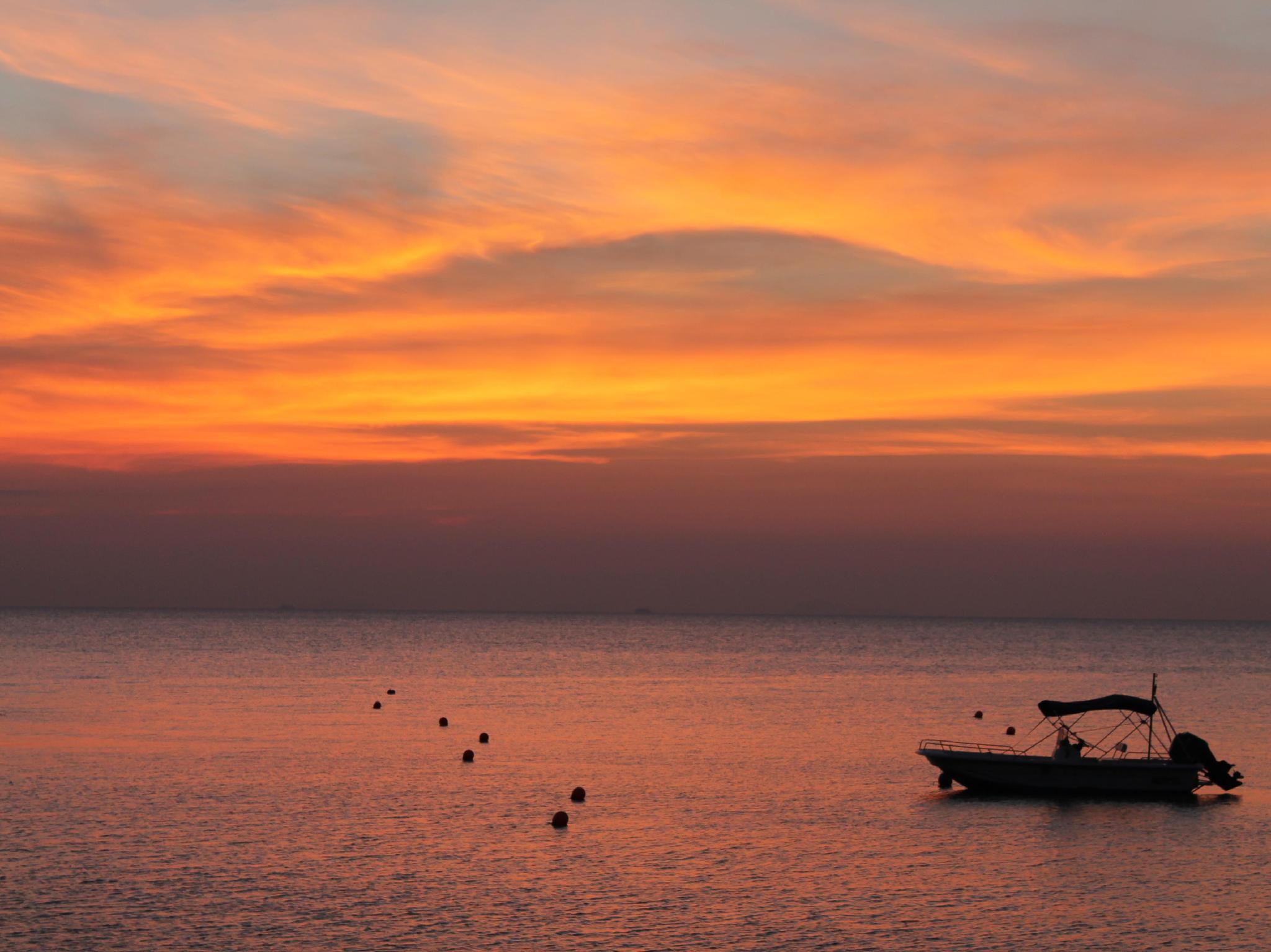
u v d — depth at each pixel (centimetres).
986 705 10869
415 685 12431
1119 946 3384
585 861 4244
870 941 3403
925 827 4872
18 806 5050
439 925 3491
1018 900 3828
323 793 5503
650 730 8325
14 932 3362
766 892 3875
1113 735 8656
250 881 3906
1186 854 4450
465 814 5038
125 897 3712
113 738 7356
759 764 6612
